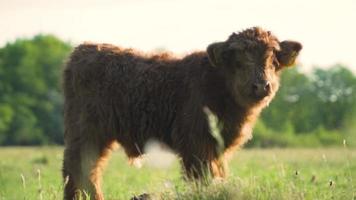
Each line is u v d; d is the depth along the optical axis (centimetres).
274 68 1581
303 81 11400
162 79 1616
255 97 1523
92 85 1662
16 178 2184
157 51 1705
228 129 1578
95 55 1684
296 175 1486
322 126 10519
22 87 11850
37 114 11431
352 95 11425
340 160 3169
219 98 1570
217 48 1543
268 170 2439
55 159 3581
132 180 2411
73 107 1686
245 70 1532
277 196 1348
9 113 11000
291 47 1602
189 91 1588
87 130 1661
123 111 1634
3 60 12294
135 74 1638
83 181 1653
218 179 1447
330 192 1523
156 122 1619
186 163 1584
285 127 10075
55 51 12519
